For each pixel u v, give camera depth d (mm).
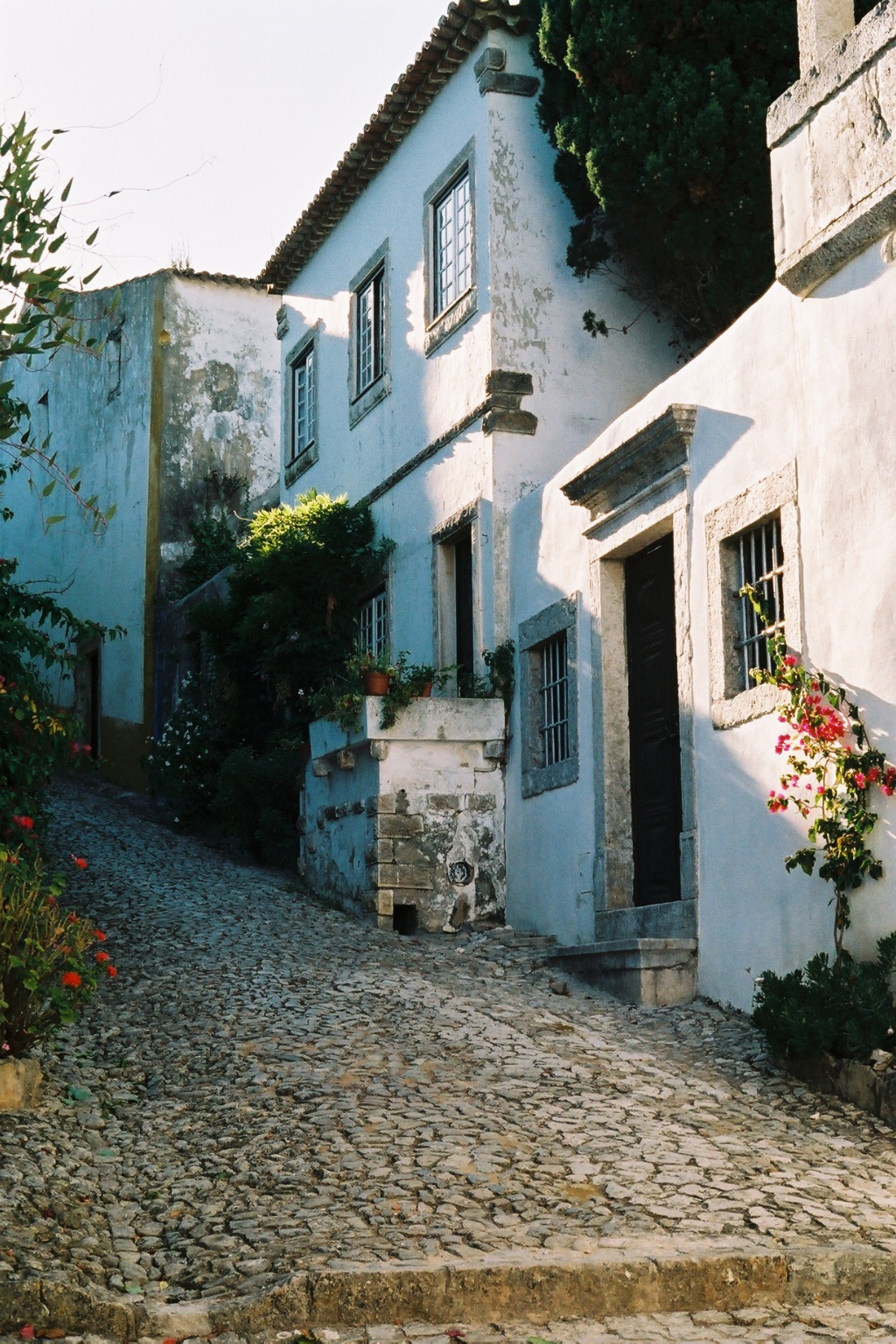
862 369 7648
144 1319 4594
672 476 9500
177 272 21266
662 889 10016
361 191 15438
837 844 7469
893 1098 6520
